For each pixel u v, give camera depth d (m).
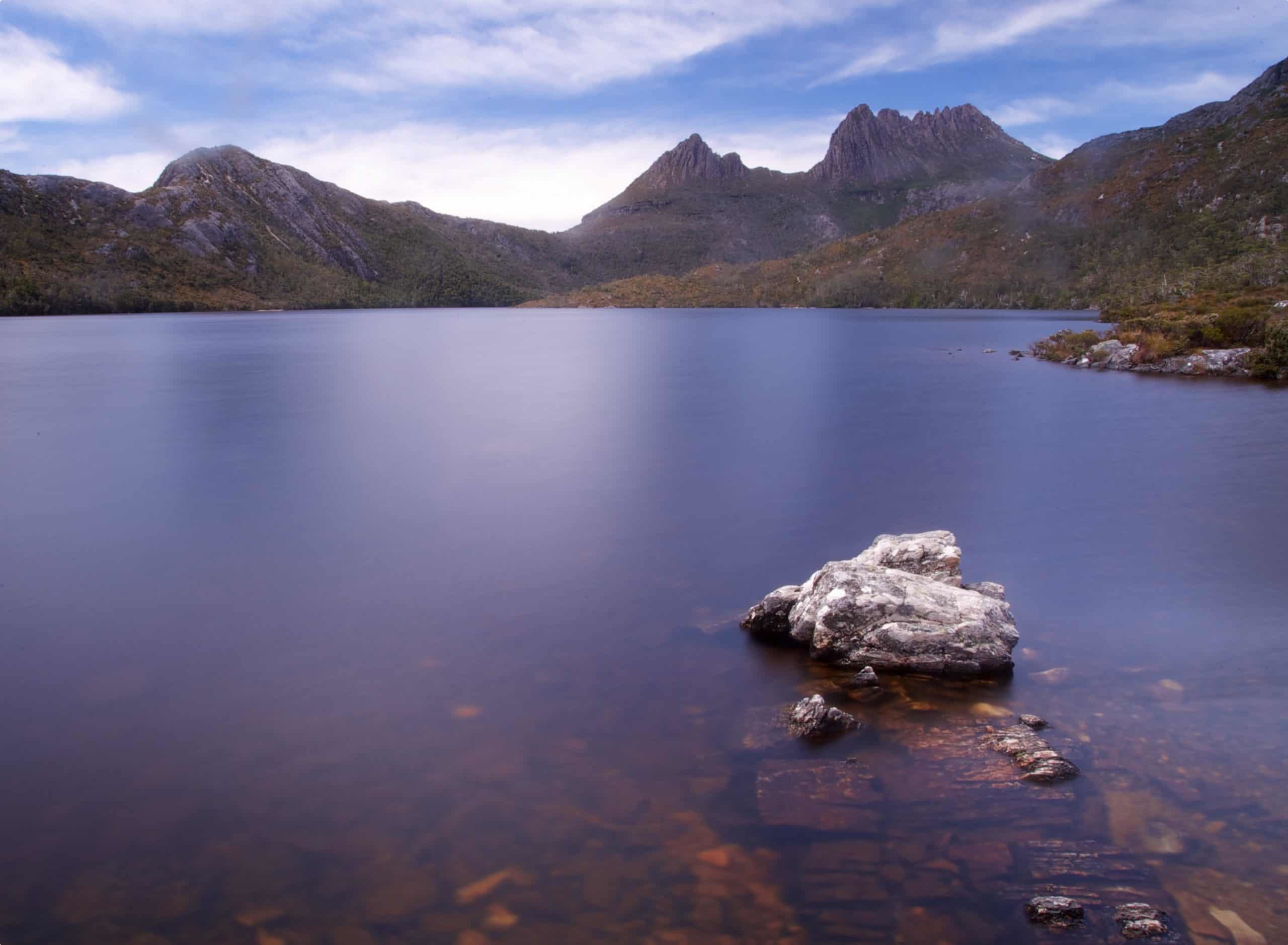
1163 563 17.72
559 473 28.91
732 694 11.70
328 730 10.87
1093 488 25.38
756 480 27.44
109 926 7.32
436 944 7.03
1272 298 91.75
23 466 30.34
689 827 8.53
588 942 7.02
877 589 13.21
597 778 9.53
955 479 27.14
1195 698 11.25
